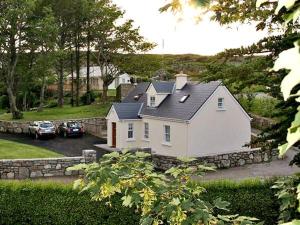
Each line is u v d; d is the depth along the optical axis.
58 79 51.00
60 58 42.72
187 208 4.32
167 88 30.50
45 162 21.84
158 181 4.71
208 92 27.16
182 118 26.75
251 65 9.77
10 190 13.44
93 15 45.88
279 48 9.23
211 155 24.34
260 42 9.55
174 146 27.59
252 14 8.08
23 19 37.38
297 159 10.23
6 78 40.09
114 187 4.61
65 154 28.27
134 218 12.73
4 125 38.00
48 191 13.45
